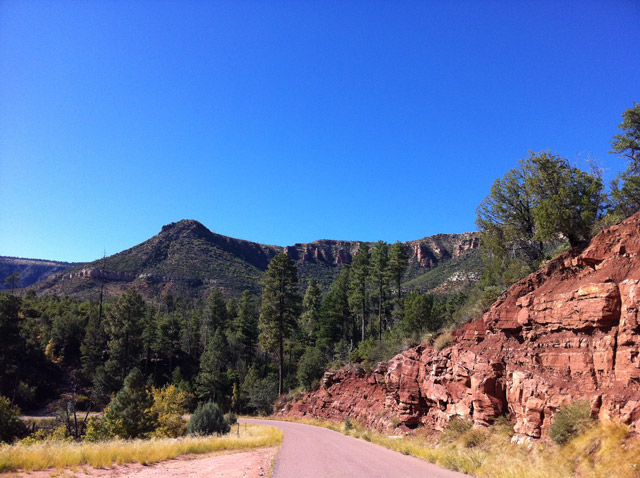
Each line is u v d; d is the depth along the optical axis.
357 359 46.84
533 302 16.27
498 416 16.58
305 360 55.47
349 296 71.12
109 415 28.19
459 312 25.06
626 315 11.62
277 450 18.55
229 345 80.12
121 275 167.38
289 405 53.19
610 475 8.95
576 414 11.80
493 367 17.20
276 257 63.28
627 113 21.84
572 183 18.20
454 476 11.06
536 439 13.62
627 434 10.01
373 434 25.66
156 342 79.62
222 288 169.88
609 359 11.94
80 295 138.25
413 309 37.88
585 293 13.44
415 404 24.50
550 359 14.53
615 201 17.84
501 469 11.17
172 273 174.38
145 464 15.12
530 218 23.48
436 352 23.41
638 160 21.50
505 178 24.41
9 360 61.28
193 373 81.12
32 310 88.25
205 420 30.36
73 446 17.42
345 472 11.99
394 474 11.55
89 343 75.38
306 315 88.31
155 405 36.38
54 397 63.12
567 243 20.33
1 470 11.88
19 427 29.06
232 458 16.81
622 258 13.17
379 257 62.75
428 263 176.25
